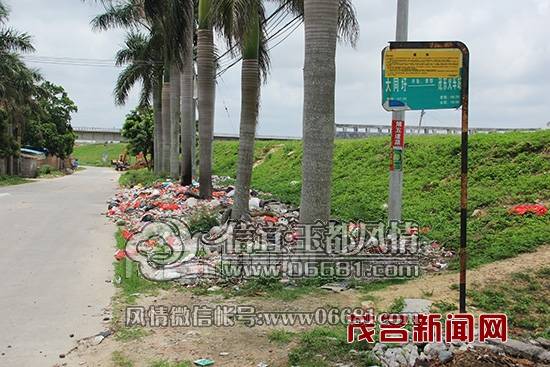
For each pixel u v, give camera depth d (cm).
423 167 1503
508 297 661
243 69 1139
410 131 2381
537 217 973
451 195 1234
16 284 798
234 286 770
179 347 548
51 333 596
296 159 2333
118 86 2880
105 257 1004
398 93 588
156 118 3050
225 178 2511
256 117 1159
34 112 4409
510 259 801
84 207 1917
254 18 1023
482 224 1005
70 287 784
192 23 1914
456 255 873
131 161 7569
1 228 1350
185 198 1628
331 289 735
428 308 627
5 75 3494
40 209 1823
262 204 1445
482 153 1391
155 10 1895
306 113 802
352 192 1539
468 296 671
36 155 4653
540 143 1304
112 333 595
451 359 482
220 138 5353
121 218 1542
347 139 2242
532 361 484
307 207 802
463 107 572
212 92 1566
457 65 579
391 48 590
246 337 573
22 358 530
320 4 788
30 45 3544
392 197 912
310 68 795
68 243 1152
